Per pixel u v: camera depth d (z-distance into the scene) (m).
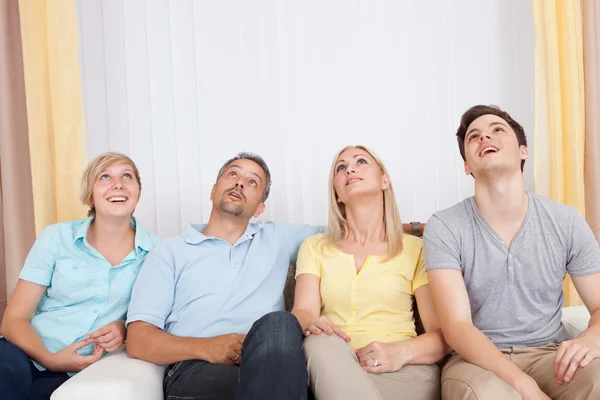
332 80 2.53
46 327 1.65
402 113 2.55
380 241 1.77
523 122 2.57
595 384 1.22
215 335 1.66
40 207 2.24
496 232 1.57
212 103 2.51
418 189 2.56
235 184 1.78
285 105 2.52
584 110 2.39
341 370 1.29
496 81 2.59
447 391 1.34
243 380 1.25
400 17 2.55
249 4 2.52
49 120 2.30
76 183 2.29
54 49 2.27
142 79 2.49
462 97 2.58
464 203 1.65
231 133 2.51
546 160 2.38
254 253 1.79
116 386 1.25
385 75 2.54
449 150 2.57
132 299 1.64
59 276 1.68
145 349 1.48
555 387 1.35
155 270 1.68
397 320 1.65
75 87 2.29
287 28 2.52
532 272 1.53
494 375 1.28
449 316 1.48
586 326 1.61
